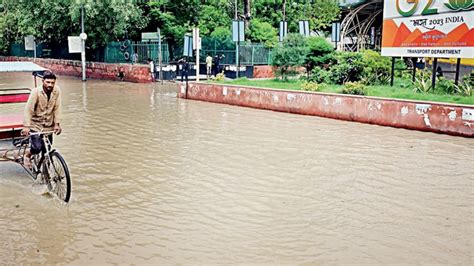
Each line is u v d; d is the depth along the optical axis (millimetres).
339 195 6992
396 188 7305
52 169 7047
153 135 11352
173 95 19984
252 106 16109
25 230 5785
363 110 12969
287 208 6465
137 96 19625
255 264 4879
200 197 6922
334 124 12836
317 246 5293
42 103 6977
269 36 29281
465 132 11094
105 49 30438
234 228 5797
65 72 32344
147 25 30312
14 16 36469
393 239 5465
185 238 5523
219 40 27000
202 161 8922
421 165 8617
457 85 13570
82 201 6766
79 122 13172
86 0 26172
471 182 7586
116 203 6691
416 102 11883
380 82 16328
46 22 29328
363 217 6137
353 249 5215
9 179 7758
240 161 8930
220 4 32000
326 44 17969
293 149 9875
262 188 7324
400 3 14359
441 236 5543
